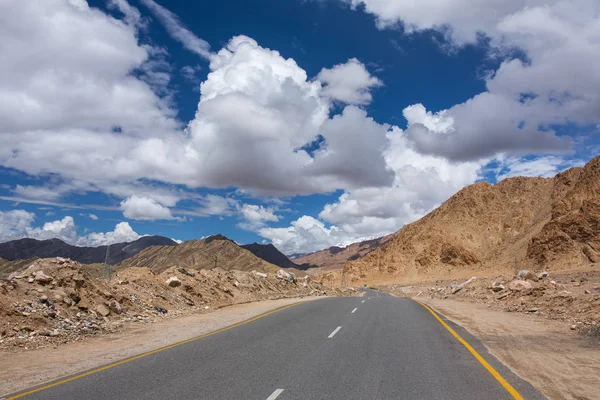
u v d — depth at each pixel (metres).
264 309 21.84
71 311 14.94
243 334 13.00
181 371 8.21
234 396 6.59
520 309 19.41
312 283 49.84
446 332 13.29
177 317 18.33
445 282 84.44
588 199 100.44
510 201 153.12
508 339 11.86
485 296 26.97
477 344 11.10
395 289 80.56
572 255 93.75
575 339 11.70
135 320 16.52
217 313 20.11
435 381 7.43
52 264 16.81
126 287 20.05
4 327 11.95
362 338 12.14
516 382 7.37
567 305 17.44
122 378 7.73
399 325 15.07
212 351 10.23
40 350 10.89
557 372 8.10
